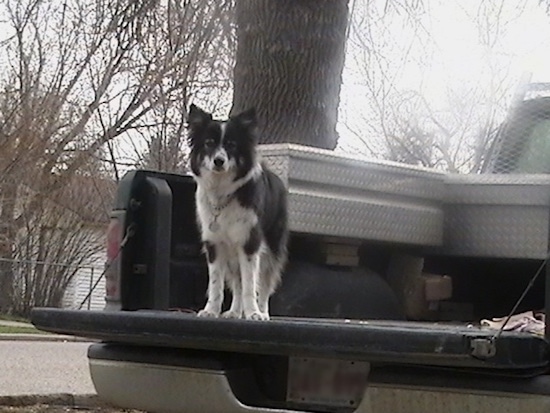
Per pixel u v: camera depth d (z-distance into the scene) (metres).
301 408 4.20
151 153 24.12
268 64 7.68
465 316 5.96
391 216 5.70
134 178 5.16
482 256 5.79
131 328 4.37
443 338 3.55
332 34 7.74
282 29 7.64
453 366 3.67
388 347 3.67
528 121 6.45
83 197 26.97
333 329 3.81
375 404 3.87
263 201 5.60
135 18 21.14
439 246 5.93
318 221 5.46
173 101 22.59
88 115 25.36
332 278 5.64
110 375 4.66
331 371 4.14
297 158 5.51
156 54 22.34
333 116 7.80
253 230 5.57
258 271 5.59
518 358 3.51
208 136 5.64
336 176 5.52
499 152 6.55
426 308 5.96
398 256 5.96
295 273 5.68
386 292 5.85
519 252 5.64
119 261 5.07
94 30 24.52
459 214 5.89
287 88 7.65
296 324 3.91
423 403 3.76
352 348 3.76
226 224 5.57
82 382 10.49
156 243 5.11
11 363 12.52
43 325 4.78
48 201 26.42
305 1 7.65
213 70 19.12
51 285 27.27
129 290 5.09
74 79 25.33
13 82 25.25
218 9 13.84
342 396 4.09
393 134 19.48
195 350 4.38
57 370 11.78
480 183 5.77
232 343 4.05
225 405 4.29
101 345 4.76
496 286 5.89
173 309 5.43
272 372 4.35
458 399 3.69
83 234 27.52
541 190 5.57
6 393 9.36
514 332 3.68
